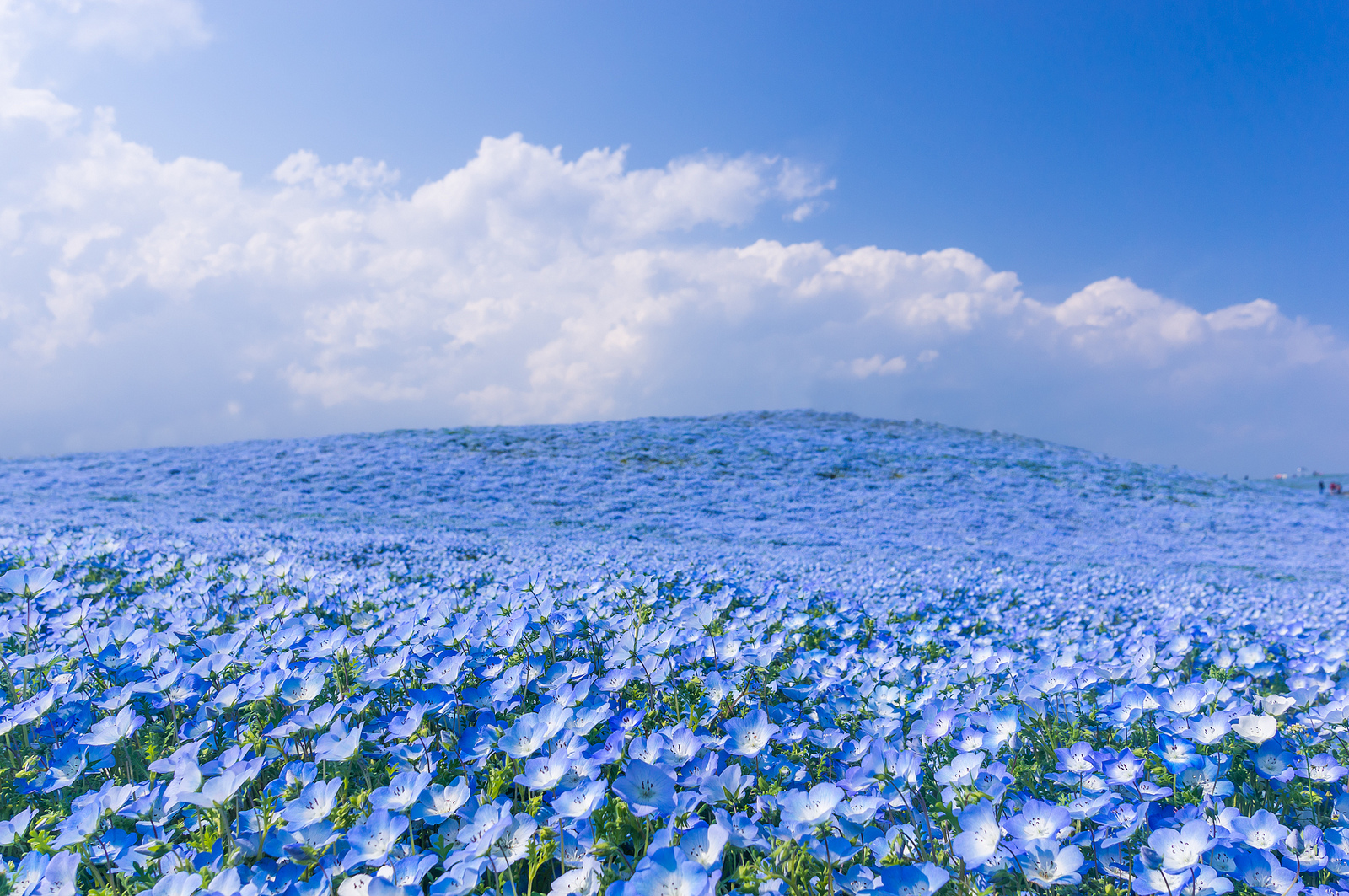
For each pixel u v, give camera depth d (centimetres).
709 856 158
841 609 548
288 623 396
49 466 2184
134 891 170
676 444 2864
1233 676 367
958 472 2653
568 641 385
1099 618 611
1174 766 221
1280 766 226
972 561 1312
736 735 229
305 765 216
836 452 2838
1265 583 1162
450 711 269
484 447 2683
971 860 172
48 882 167
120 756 252
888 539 1698
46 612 388
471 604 477
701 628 391
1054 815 182
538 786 194
